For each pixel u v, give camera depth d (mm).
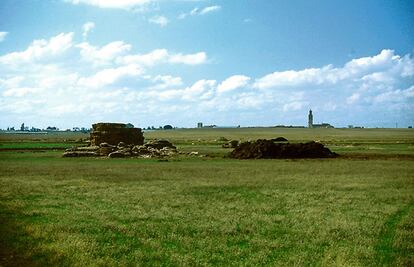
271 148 70500
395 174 42969
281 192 30172
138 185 34500
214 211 22703
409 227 18703
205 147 104062
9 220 20266
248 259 14094
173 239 16766
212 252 15000
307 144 71250
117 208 23688
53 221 20125
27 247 15125
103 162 61094
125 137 89375
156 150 77938
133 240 16656
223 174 43344
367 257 14203
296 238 16859
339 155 73250
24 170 47656
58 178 39719
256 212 22422
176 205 24672
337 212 22281
